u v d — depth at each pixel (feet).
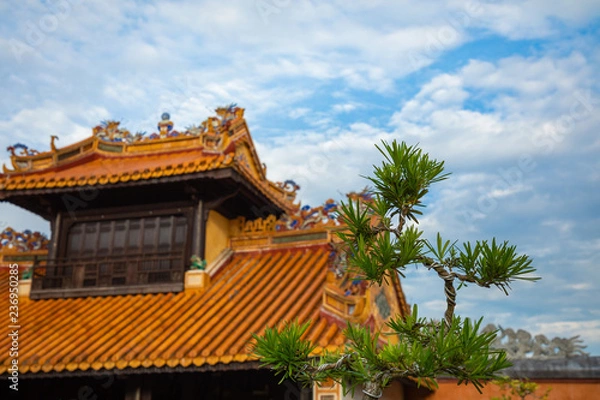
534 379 61.57
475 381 17.69
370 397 18.67
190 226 64.95
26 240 82.64
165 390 55.93
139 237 66.95
